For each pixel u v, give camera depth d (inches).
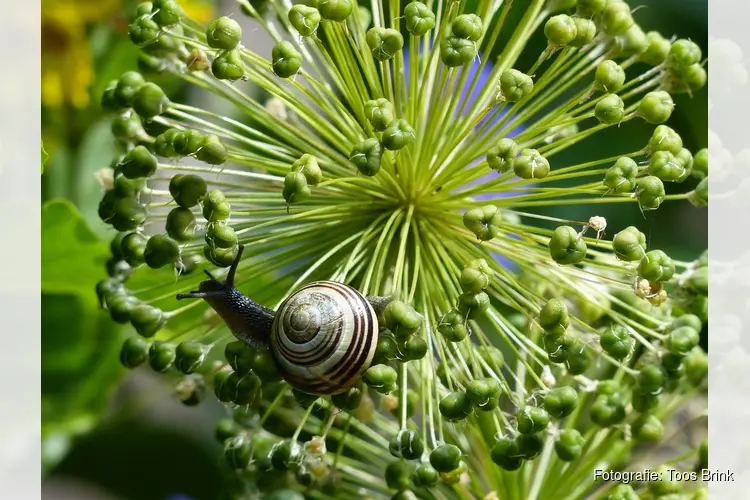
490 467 12.3
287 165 11.6
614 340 11.3
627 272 11.4
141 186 11.8
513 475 12.2
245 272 11.9
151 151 12.0
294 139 11.9
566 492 12.2
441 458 11.0
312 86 11.9
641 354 12.2
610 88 11.3
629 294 12.2
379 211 12.0
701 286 11.7
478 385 10.9
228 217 11.1
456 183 11.8
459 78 11.5
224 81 11.6
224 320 11.8
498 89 11.6
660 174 11.3
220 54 11.3
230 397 11.4
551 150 11.6
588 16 11.5
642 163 11.8
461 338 11.0
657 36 11.8
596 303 11.4
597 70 11.3
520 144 11.6
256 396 11.7
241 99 12.1
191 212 11.3
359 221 12.0
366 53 11.8
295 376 11.2
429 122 11.6
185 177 11.3
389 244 11.7
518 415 11.0
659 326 11.7
